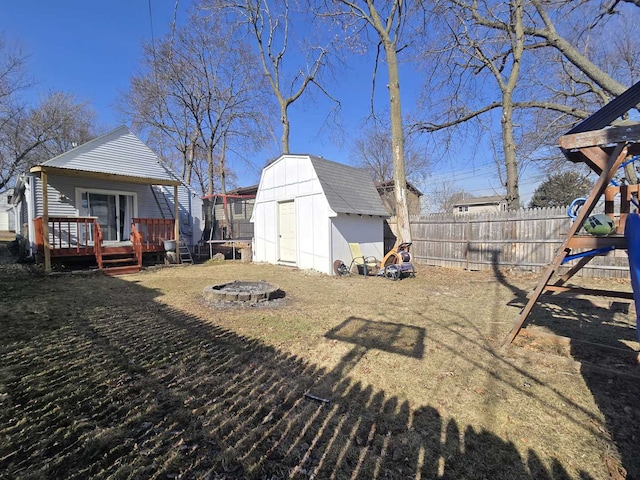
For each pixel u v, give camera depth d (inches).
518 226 370.0
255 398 102.5
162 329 168.4
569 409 96.3
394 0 376.5
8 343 144.7
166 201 527.2
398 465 74.4
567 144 123.1
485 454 77.8
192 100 759.1
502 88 469.4
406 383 112.3
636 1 355.9
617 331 168.1
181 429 86.7
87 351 137.9
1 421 88.0
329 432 85.9
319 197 381.7
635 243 88.6
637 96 117.6
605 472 72.0
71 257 375.2
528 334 154.3
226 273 375.6
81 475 69.8
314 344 149.3
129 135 477.1
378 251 459.2
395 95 387.5
